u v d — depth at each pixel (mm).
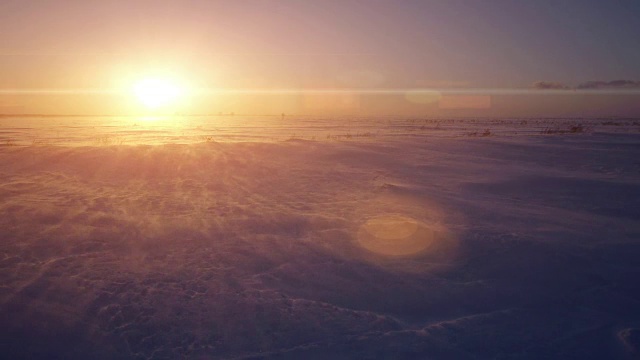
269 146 22672
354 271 7957
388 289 7363
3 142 31328
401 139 29516
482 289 7328
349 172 17016
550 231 9922
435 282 7590
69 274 7633
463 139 29266
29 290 7031
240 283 7426
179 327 6152
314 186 14555
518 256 8477
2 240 9109
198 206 11945
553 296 7078
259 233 9820
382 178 15875
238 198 12922
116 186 14297
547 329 6121
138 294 6973
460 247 8945
